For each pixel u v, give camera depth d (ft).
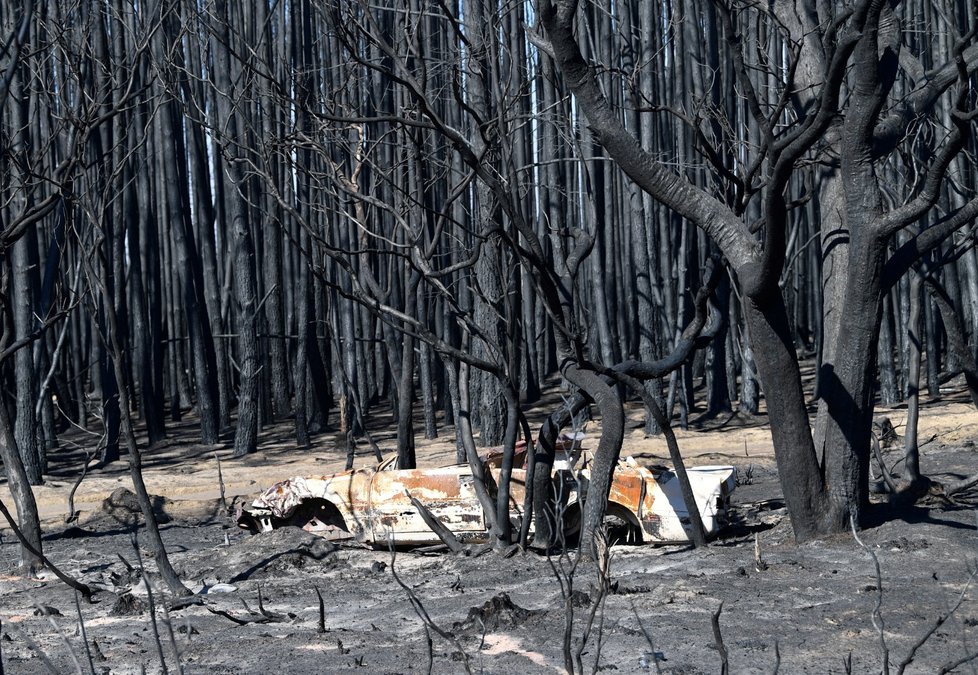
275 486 39.04
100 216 32.50
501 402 81.56
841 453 33.63
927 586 26.30
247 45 35.45
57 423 116.16
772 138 29.25
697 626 23.16
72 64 35.91
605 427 32.96
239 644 24.07
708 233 34.06
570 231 37.65
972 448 63.46
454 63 32.45
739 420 90.63
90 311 33.19
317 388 104.94
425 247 41.29
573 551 34.42
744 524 39.50
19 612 30.27
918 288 40.52
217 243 136.98
